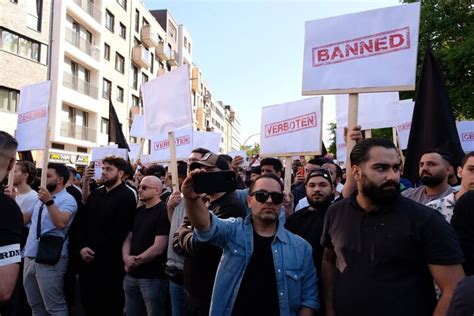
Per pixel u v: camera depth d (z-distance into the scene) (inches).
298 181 270.2
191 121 166.1
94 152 333.7
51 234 177.2
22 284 197.9
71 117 1104.2
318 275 116.9
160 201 178.4
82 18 1085.1
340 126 230.4
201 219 95.1
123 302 190.4
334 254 103.7
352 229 90.1
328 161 201.6
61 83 992.2
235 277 99.5
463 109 569.6
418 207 86.4
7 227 88.6
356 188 104.5
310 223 130.8
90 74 1180.5
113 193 188.2
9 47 854.5
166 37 1827.0
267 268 99.9
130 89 1429.6
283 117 191.6
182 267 152.4
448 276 80.2
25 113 198.2
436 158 137.6
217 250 119.7
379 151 86.7
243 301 98.0
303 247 104.9
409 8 123.0
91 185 332.8
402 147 235.0
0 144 90.9
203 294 120.3
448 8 583.2
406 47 122.2
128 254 178.1
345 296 86.9
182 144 270.5
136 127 353.1
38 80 931.3
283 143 189.5
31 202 200.2
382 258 83.7
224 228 100.5
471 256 97.7
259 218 101.8
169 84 174.4
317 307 101.8
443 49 569.3
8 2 842.8
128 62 1401.3
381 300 81.8
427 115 169.6
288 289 99.3
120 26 1352.1
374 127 193.0
